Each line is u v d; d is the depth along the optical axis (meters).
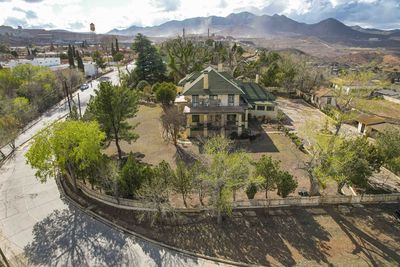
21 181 30.73
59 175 31.70
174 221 24.06
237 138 40.00
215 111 39.25
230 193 24.06
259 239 22.09
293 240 22.00
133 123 48.06
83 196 27.94
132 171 25.64
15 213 25.33
